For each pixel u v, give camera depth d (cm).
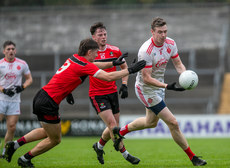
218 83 7956
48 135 2230
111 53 2681
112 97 2603
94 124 5709
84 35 10406
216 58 9700
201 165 2373
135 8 10975
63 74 2128
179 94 8206
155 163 2712
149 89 2452
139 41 10156
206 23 10569
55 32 10519
